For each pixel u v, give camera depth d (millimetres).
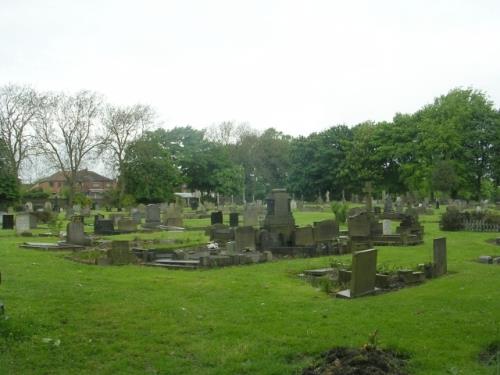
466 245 24844
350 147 89312
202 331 9555
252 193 108562
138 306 11375
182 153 91875
